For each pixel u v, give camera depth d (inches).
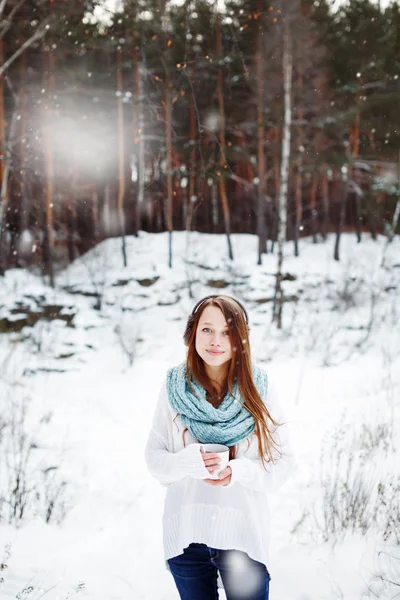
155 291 515.5
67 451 201.9
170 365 355.3
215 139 201.5
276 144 618.5
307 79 621.6
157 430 66.6
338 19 647.8
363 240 748.0
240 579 61.4
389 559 104.7
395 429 184.1
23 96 436.8
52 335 402.3
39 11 385.4
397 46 645.9
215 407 64.1
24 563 110.5
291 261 615.5
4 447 197.6
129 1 227.6
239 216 829.8
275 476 64.3
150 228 747.4
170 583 102.7
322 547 112.7
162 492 163.0
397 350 371.6
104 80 499.8
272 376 320.5
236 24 224.2
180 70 197.6
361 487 133.6
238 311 63.2
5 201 422.6
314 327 452.8
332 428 207.9
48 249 526.9
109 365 358.0
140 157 594.9
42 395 288.5
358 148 701.9
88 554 117.0
